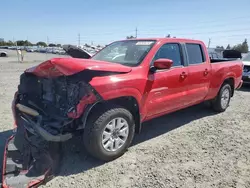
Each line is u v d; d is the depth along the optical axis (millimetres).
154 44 4055
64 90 3357
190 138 4270
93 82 3029
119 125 3395
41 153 3289
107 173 3084
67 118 3158
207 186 2842
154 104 3906
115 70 3279
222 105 5914
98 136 3143
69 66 3029
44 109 3676
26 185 2658
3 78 10898
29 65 19594
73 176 3006
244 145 4004
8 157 3111
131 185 2838
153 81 3789
